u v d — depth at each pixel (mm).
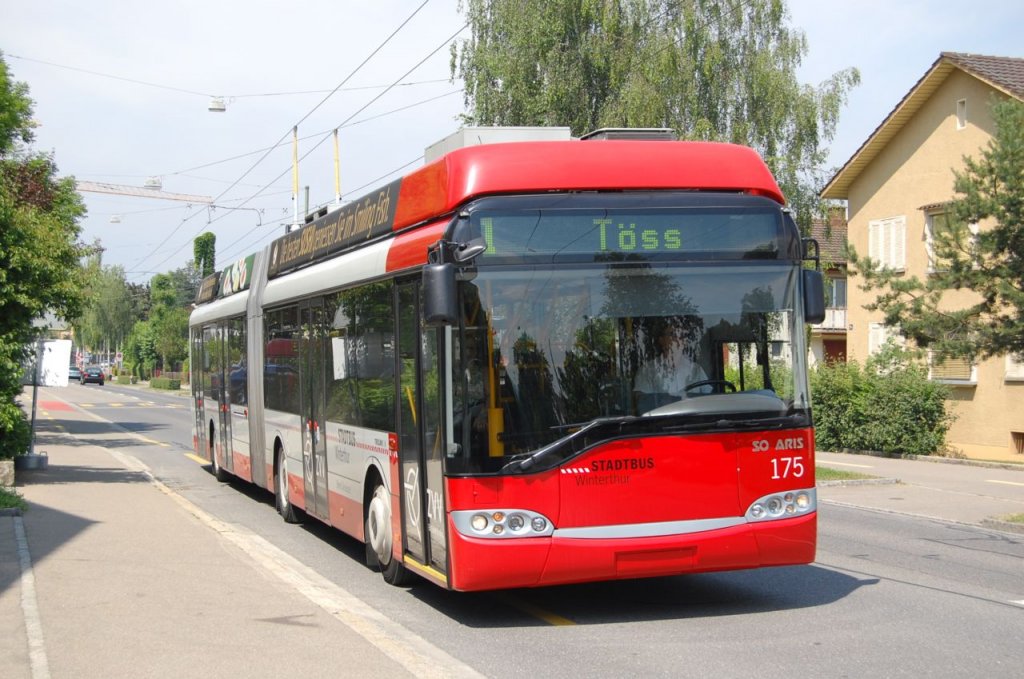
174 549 10961
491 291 7449
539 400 7410
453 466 7383
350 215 10812
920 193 31156
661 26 31297
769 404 7785
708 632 7711
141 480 18734
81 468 21062
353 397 10289
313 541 12477
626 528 7434
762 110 31469
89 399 67250
